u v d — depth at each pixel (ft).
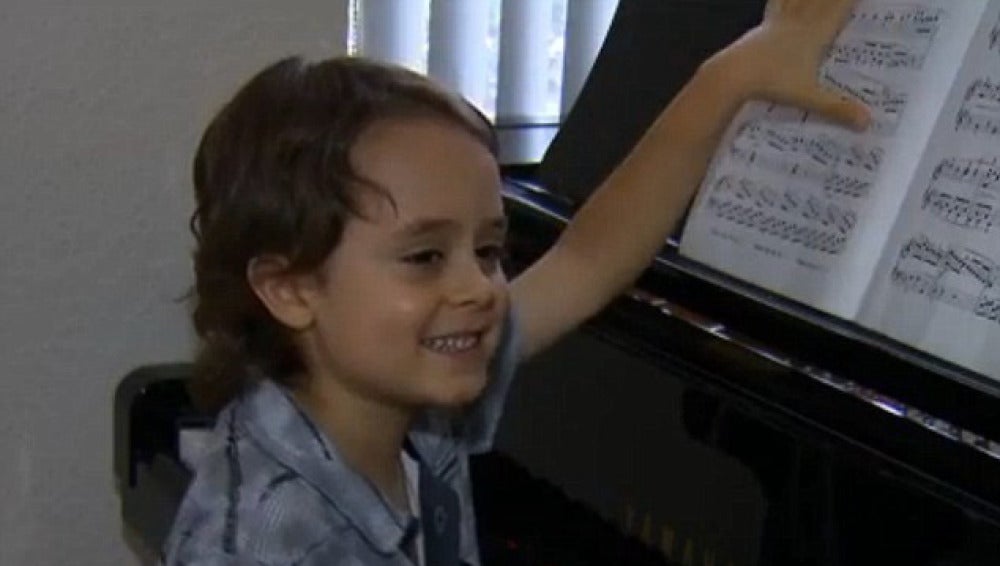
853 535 4.63
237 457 3.78
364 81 3.84
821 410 4.83
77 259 6.16
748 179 5.49
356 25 8.66
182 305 6.32
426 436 4.33
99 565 6.57
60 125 5.98
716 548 5.08
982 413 4.58
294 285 3.77
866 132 5.10
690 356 5.28
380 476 3.99
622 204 4.88
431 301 3.68
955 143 4.84
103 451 6.44
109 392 6.36
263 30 6.18
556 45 9.11
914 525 4.46
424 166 3.67
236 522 3.64
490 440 4.55
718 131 4.95
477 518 5.90
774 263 5.32
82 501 6.47
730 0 6.29
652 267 5.61
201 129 6.18
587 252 4.86
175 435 5.43
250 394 3.87
